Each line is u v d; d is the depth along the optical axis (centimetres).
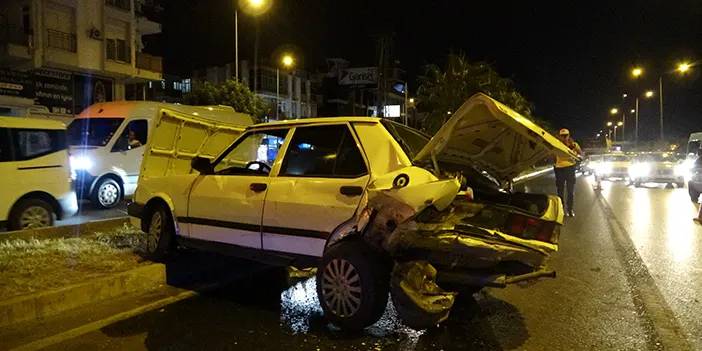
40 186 860
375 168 490
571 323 511
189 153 795
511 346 453
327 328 493
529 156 539
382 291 466
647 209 1432
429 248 450
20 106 2833
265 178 561
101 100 3338
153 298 578
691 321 515
